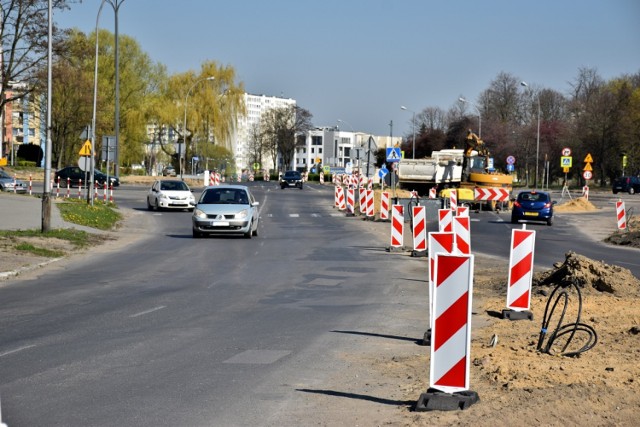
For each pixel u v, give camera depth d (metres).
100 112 80.88
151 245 27.39
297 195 69.69
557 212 54.44
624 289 15.12
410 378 8.86
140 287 16.92
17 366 9.30
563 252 26.67
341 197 51.72
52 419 7.10
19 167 79.62
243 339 11.16
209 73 86.25
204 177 80.19
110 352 10.16
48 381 8.55
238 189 31.39
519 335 11.38
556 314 13.16
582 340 10.74
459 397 7.41
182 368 9.27
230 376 8.90
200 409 7.49
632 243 30.52
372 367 9.44
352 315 13.41
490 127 111.44
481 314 13.55
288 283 17.69
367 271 20.06
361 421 7.14
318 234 32.72
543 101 121.81
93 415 7.24
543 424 6.82
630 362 9.18
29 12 58.62
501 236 33.44
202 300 15.05
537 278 16.36
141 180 84.88
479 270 20.25
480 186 54.22
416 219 23.75
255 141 158.50
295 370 9.23
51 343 10.76
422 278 18.73
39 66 60.16
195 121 84.38
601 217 49.19
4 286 16.98
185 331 11.77
